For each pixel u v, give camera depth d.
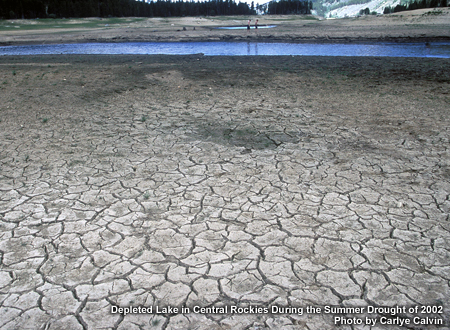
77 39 33.28
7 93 9.30
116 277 2.94
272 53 21.03
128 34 35.41
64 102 8.50
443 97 8.49
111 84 10.66
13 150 5.54
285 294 2.76
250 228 3.58
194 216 3.80
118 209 3.93
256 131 6.41
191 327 2.49
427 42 25.03
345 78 11.33
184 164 5.08
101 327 2.49
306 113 7.48
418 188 4.29
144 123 6.95
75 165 5.03
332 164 5.00
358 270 2.99
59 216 3.79
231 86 10.45
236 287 2.84
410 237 3.39
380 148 5.52
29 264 3.09
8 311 2.62
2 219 3.74
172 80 11.45
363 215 3.76
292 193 4.24
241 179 4.61
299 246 3.30
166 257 3.18
